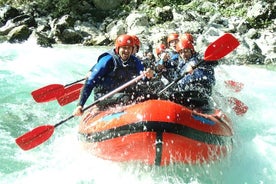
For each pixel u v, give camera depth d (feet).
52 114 22.06
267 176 15.38
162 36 38.81
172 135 13.93
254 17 45.01
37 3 51.26
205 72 17.89
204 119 14.96
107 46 42.65
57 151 17.43
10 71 30.07
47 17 49.62
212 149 15.07
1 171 15.24
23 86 26.66
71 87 20.03
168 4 50.96
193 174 15.20
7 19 47.57
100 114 15.83
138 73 16.76
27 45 40.27
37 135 16.24
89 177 15.12
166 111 14.07
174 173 15.05
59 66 32.42
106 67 16.21
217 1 50.08
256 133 19.81
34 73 29.96
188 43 18.17
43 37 42.11
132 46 16.29
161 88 17.51
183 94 17.30
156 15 47.80
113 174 15.35
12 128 19.70
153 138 13.96
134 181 14.89
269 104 24.47
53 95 19.49
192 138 14.32
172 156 14.40
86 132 15.92
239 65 35.24
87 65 33.14
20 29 42.34
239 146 17.76
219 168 15.70
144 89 17.07
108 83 16.63
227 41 16.74
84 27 47.03
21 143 16.10
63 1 50.16
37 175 15.11
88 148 15.84
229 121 17.52
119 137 14.48
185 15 46.68
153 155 14.37
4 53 36.06
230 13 47.34
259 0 47.65
